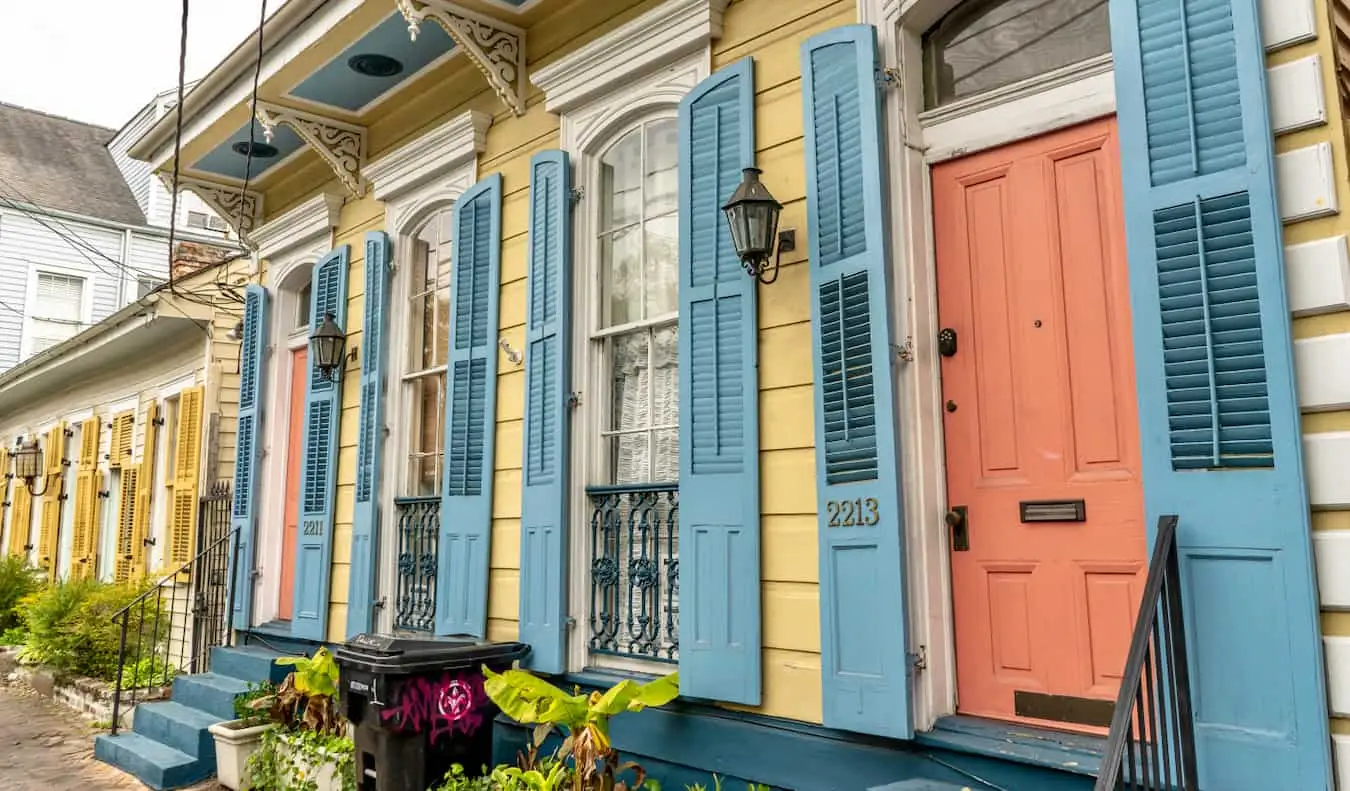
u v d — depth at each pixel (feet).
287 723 19.42
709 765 13.43
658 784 13.52
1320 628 8.33
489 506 17.76
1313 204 8.67
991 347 11.69
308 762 17.56
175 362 35.06
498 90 18.08
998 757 10.37
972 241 11.98
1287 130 8.88
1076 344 11.02
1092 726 10.44
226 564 26.91
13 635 36.09
